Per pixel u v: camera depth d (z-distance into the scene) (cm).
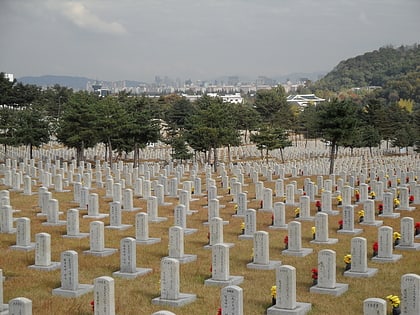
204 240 3231
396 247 3003
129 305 2139
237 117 11431
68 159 8669
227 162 8862
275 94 13975
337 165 7394
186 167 7381
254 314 2056
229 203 4522
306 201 3828
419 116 11119
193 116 8119
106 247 3030
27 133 7725
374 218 3722
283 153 10481
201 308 2111
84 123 7412
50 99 12781
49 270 2603
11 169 5906
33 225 3606
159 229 3512
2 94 11588
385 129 10756
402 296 1978
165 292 2183
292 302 2058
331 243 3127
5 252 2920
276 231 3469
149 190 4706
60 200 4578
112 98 8625
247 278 2491
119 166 6756
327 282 2292
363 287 2348
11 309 1831
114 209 3550
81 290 2275
